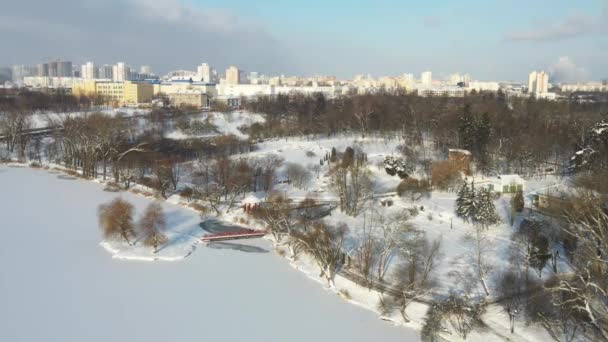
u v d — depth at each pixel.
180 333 86.50
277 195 153.75
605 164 157.00
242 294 100.94
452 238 122.44
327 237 112.44
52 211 153.25
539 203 137.38
